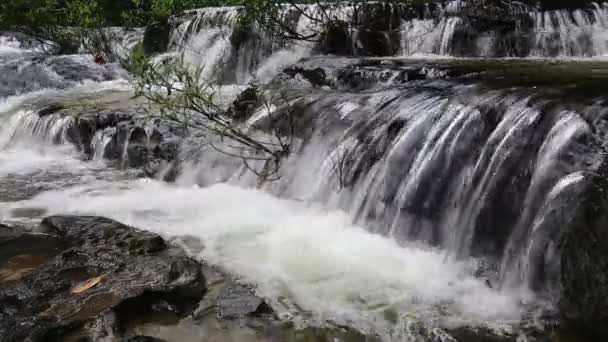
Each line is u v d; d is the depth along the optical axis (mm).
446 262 4195
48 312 3463
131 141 7184
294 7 11039
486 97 4926
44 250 4465
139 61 5941
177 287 3797
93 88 11750
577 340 3234
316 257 4379
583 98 4457
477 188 4258
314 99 6441
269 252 4500
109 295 3664
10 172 7203
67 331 3291
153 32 14000
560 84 5367
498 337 3297
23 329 3262
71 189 6453
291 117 6348
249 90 7371
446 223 4375
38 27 15516
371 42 9969
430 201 4516
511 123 4367
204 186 6414
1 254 4379
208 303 3709
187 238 4820
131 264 4137
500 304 3627
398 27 10133
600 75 6117
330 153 5605
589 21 9234
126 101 9438
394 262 4262
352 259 4336
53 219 4984
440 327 3420
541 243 3596
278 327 3447
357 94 6316
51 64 13125
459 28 9570
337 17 10555
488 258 4008
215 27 12562
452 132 4676
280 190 5840
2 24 15188
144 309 3627
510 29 9344
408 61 8414
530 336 3285
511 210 3980
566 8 9391
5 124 9289
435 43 9758
